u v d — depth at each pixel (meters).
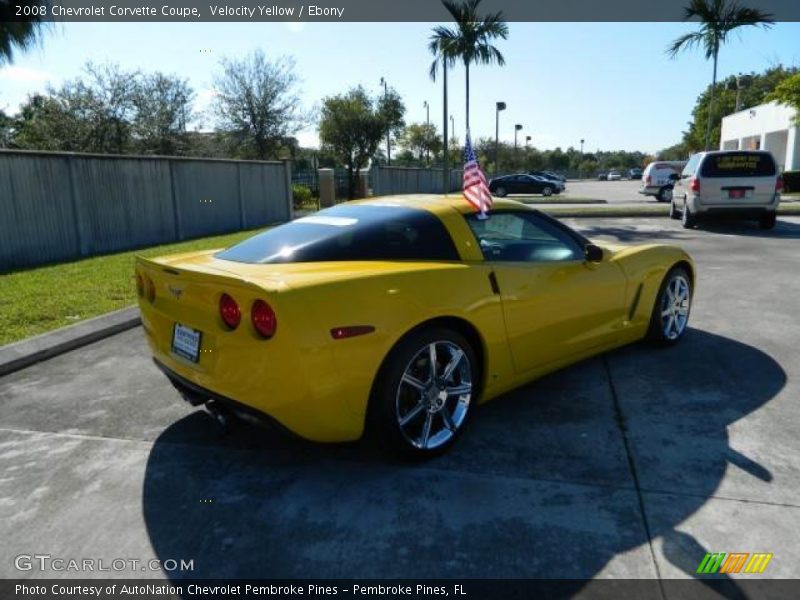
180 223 13.84
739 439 3.04
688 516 2.39
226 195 15.64
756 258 8.70
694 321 5.32
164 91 24.08
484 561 2.16
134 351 4.86
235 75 27.05
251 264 2.88
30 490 2.73
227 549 2.28
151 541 2.34
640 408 3.46
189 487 2.73
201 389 2.72
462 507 2.50
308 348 2.39
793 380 3.84
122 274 8.36
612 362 4.26
